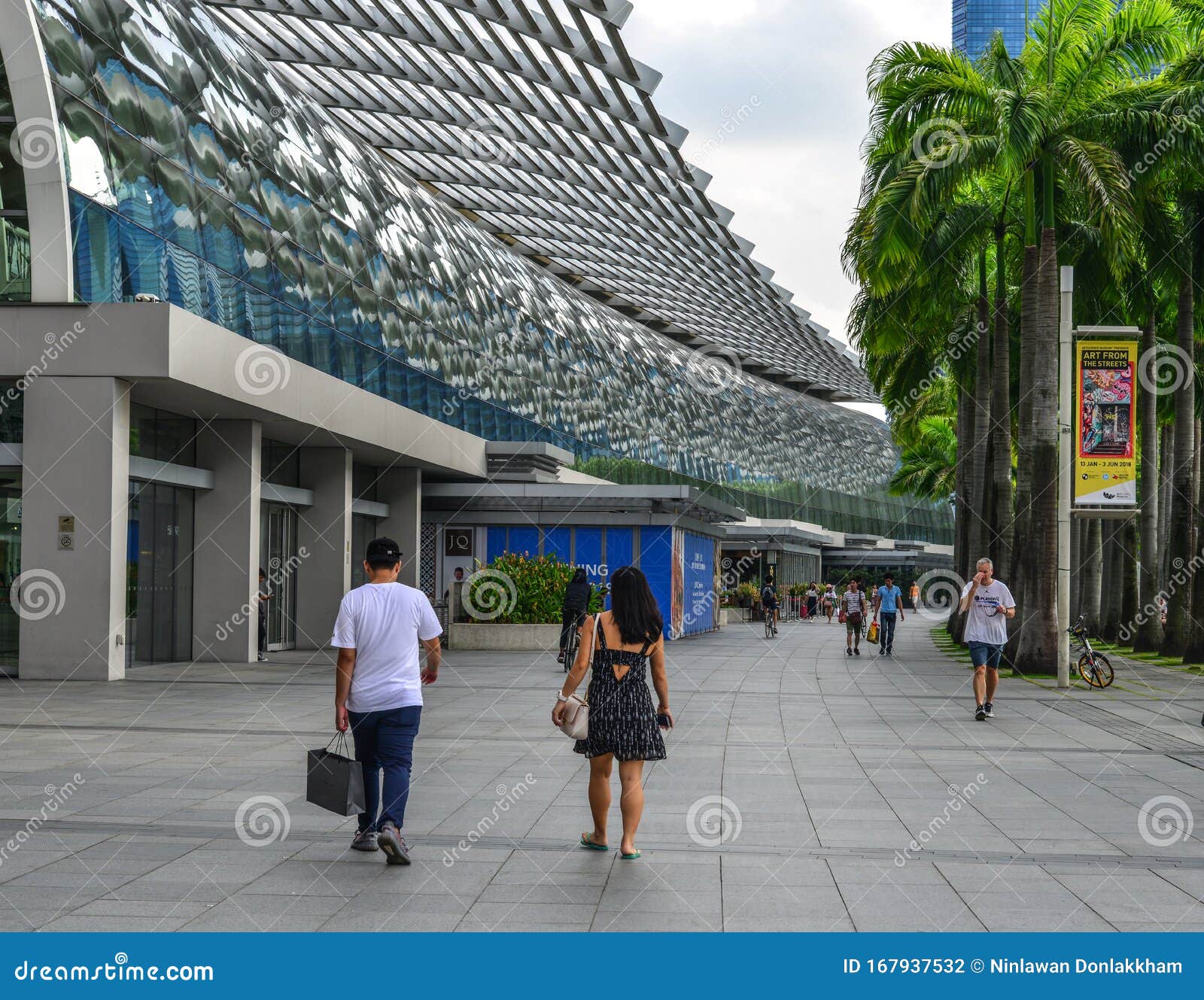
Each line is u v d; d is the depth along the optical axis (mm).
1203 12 25406
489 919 5812
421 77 25109
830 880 6543
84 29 20031
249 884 6344
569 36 21859
